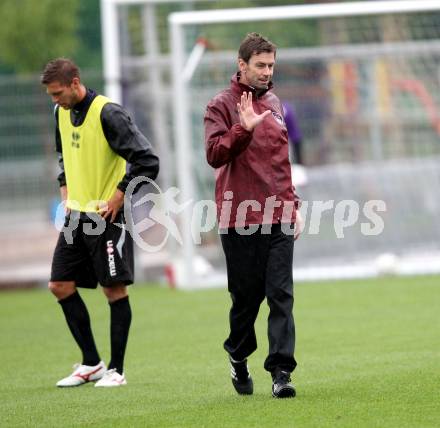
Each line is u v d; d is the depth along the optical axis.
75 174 27.69
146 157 27.06
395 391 24.30
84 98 27.39
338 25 57.31
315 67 57.59
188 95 51.72
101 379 27.95
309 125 57.91
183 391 26.22
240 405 23.55
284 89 57.78
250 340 24.66
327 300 43.97
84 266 28.27
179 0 55.94
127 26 57.09
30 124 62.53
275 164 23.80
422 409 22.28
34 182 66.12
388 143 57.53
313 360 30.02
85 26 131.25
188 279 51.25
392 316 38.44
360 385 25.33
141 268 57.25
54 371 30.77
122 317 27.86
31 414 24.02
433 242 55.03
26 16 96.94
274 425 21.27
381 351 31.05
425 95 57.00
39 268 64.31
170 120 58.66
